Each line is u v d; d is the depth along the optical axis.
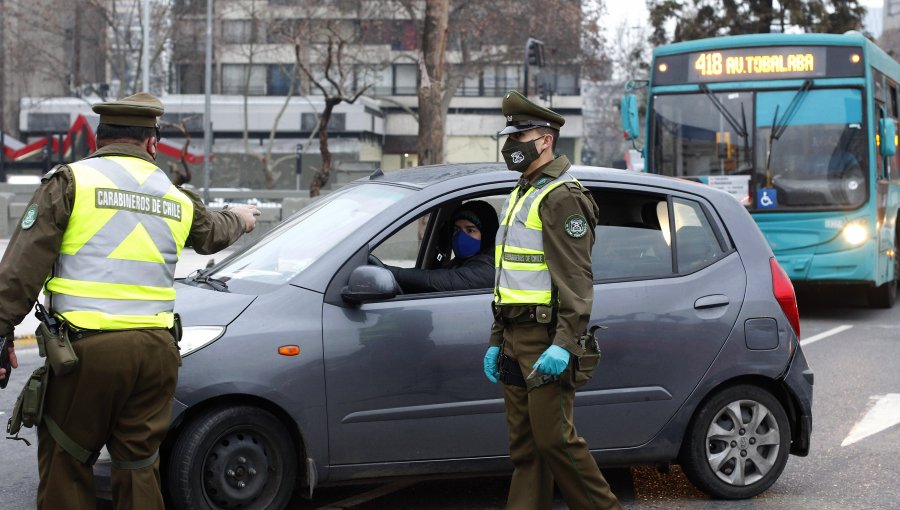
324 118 36.84
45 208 5.55
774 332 8.23
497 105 92.69
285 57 86.25
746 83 19.59
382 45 72.56
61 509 5.79
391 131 94.44
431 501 8.17
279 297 7.26
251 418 7.09
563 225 6.17
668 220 8.18
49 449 5.81
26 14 73.94
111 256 5.66
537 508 6.56
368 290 7.08
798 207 19.16
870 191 18.95
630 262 8.02
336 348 7.21
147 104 5.94
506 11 59.19
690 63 20.02
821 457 9.68
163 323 5.80
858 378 13.52
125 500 5.86
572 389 6.31
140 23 63.12
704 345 8.01
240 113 84.00
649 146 20.22
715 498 8.29
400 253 7.73
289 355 7.11
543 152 6.34
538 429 6.27
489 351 6.54
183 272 25.25
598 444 7.83
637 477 9.01
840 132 19.12
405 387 7.36
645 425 7.91
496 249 6.54
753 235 8.41
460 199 7.75
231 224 6.31
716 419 8.16
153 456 5.90
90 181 5.68
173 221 5.88
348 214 7.91
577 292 6.12
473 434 7.52
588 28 60.31
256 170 84.31
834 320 19.48
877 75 20.14
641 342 7.86
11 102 91.44
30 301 5.51
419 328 7.40
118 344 5.62
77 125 46.19
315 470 7.21
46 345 5.56
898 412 11.50
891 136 20.34
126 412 5.83
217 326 7.07
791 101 19.36
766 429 8.31
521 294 6.27
